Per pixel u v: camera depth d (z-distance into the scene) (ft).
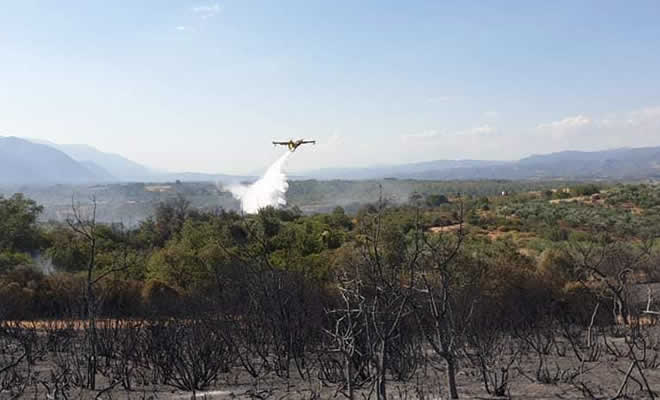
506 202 238.68
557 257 71.56
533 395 28.86
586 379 32.17
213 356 35.22
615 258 67.15
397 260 32.30
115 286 55.11
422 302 31.68
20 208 108.88
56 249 84.53
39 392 31.71
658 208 190.08
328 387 31.22
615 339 45.75
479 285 46.52
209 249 69.21
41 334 48.16
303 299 40.55
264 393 30.19
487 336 37.91
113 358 37.70
